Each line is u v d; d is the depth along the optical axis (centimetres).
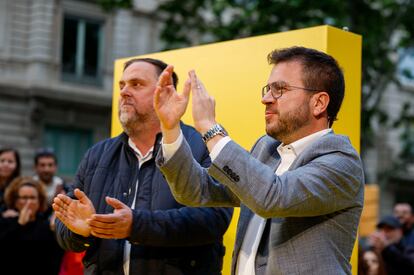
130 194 343
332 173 260
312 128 278
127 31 2377
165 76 279
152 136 348
